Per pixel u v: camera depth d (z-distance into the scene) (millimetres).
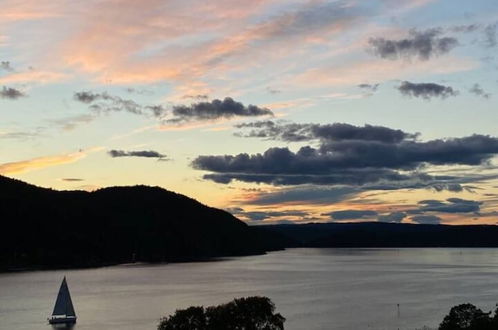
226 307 94812
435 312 184875
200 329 92938
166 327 93500
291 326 157625
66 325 165875
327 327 156125
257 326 94125
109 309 196875
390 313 182375
